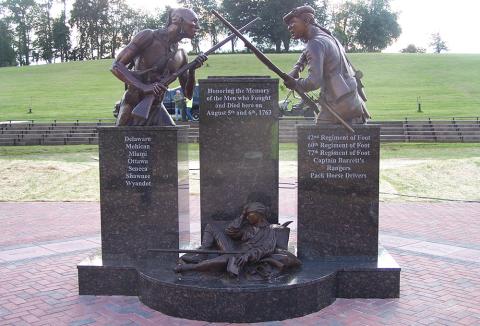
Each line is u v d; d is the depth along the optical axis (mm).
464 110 31422
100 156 6434
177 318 5469
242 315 5312
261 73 44188
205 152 6762
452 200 13141
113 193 6461
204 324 5305
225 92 6645
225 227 6527
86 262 6328
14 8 88938
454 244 8734
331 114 6387
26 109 35250
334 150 6289
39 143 25359
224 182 6781
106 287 6188
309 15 6488
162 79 6441
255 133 6695
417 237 9258
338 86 6234
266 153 6715
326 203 6352
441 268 7277
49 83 49594
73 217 11406
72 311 5688
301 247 6430
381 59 56438
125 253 6512
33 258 7930
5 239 9281
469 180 14961
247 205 6262
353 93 6332
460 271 7125
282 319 5395
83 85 47406
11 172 16469
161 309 5609
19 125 27047
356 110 6332
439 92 39500
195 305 5391
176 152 6336
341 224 6348
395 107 33062
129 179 6422
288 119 24984
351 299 6020
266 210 6320
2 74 57031
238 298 5297
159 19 79250
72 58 91438
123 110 6578
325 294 5727
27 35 91000
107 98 39625
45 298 6105
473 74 46969
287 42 68812
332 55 6250
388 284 6027
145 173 6398
